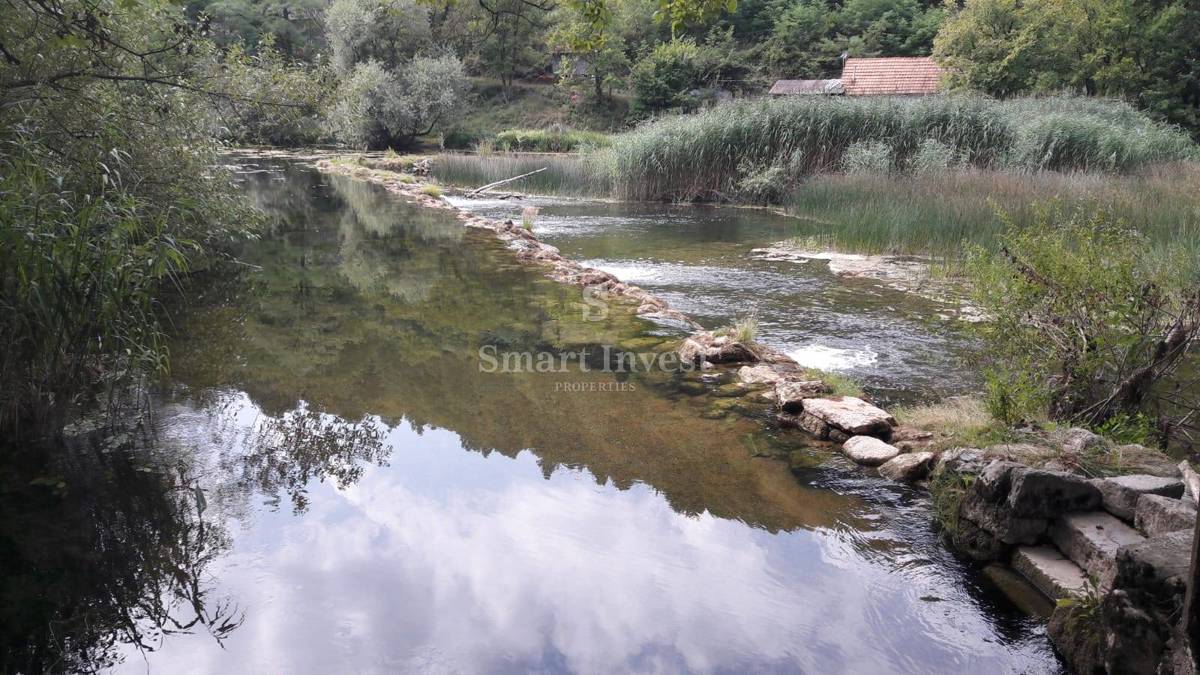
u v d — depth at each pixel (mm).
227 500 3980
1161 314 4699
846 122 18891
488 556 3465
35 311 4723
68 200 5441
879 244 12133
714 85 47844
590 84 48812
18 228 4543
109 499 3963
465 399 5539
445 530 3695
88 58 6090
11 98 5598
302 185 21531
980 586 3250
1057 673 2697
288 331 7285
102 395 5422
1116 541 3109
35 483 4125
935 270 10375
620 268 10922
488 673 2656
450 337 7156
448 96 36875
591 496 4051
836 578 3299
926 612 3061
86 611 3043
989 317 7047
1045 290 4809
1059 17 29719
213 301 8375
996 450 3930
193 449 4598
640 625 2955
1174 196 12406
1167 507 3012
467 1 40344
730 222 15906
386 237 13062
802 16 49562
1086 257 4855
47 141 5906
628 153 20203
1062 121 18438
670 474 4316
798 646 2834
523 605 3086
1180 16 28734
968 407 5078
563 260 11008
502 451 4633
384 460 4500
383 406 5387
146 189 7594
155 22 7184
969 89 29250
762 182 18562
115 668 2695
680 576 3303
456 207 17406
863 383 5930
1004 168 17172
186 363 6246
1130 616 2475
